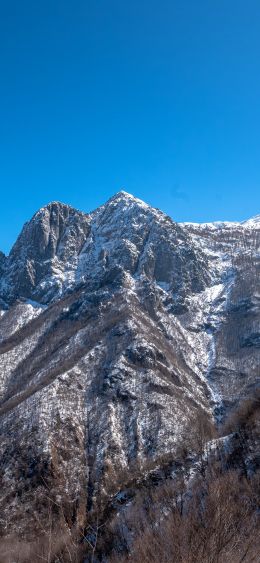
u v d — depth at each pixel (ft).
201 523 36.04
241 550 33.96
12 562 105.29
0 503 311.06
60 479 328.49
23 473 336.29
